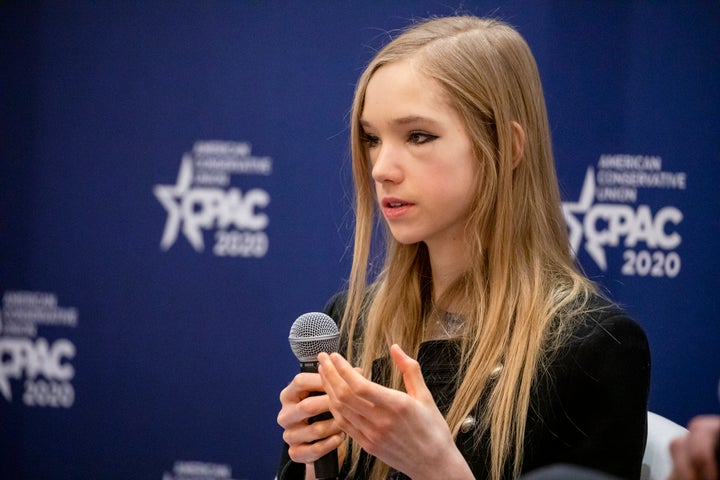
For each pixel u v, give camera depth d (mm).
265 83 13992
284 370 14164
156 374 14492
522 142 6293
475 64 6035
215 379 14352
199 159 14242
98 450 14672
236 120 14117
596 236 13125
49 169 14594
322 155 13883
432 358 6402
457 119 5953
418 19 13484
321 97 13852
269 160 14047
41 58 14516
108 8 14320
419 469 5078
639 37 12969
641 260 13062
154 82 14289
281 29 13898
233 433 14344
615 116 13062
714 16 12820
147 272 14461
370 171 6602
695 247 12961
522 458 5871
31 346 14758
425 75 5926
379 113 5988
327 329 5992
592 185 13125
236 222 14195
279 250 14078
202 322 14352
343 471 6672
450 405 6180
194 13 14109
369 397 4859
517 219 6285
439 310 6574
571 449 5871
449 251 6383
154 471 14539
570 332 6016
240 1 13977
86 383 14664
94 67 14406
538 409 5926
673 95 12938
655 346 13047
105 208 14508
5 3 14500
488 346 6074
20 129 14617
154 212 14398
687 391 13016
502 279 6191
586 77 13102
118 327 14547
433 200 5953
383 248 8117
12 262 14742
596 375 5867
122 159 14438
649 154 13008
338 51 13766
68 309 14656
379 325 6793
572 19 13102
